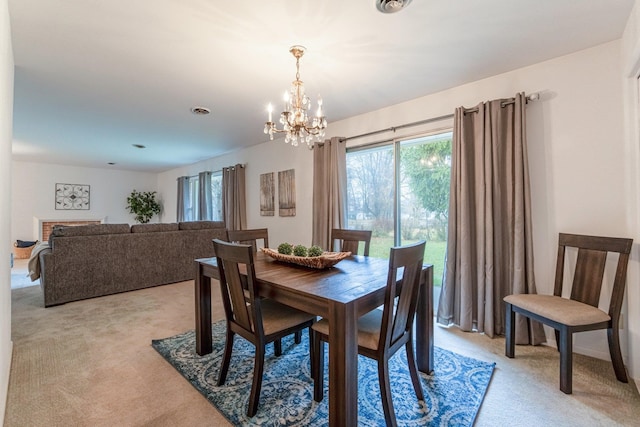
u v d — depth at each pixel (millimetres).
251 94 2873
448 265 2629
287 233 4520
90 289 3498
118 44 2018
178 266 4289
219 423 1454
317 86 2715
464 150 2545
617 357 1779
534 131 2332
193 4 1638
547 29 1889
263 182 4902
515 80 2424
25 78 2496
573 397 1638
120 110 3289
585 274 1976
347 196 3713
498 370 1916
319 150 3834
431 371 1883
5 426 1421
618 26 1860
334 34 1924
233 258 1553
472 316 2525
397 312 1454
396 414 1498
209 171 6125
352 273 1759
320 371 1604
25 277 4645
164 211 8242
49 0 1580
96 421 1460
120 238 3740
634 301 1846
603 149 2062
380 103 3154
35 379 1817
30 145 4930
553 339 2250
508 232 2379
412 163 3170
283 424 1435
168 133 4258
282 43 2020
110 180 7719
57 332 2521
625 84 1931
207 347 2152
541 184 2303
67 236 3354
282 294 1503
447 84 2693
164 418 1485
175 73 2439
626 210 1975
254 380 1507
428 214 3055
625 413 1507
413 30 1888
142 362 2031
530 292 2262
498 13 1731
